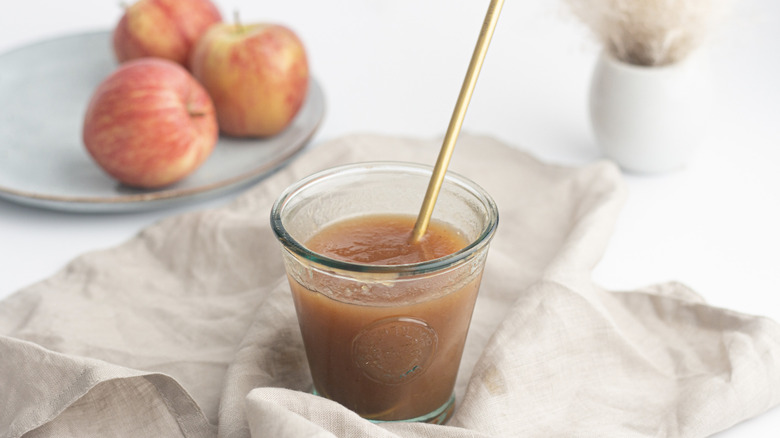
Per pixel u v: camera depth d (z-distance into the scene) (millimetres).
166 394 675
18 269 805
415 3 1164
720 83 987
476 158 887
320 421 641
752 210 848
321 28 1118
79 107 942
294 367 708
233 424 659
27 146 890
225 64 877
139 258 808
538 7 1131
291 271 657
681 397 692
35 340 738
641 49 862
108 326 753
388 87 1012
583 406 692
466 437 644
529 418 681
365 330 645
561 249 750
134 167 828
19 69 977
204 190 836
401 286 635
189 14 941
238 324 748
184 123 835
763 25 1050
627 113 857
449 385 677
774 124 939
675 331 732
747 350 697
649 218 842
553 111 968
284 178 866
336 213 692
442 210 685
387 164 688
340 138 901
